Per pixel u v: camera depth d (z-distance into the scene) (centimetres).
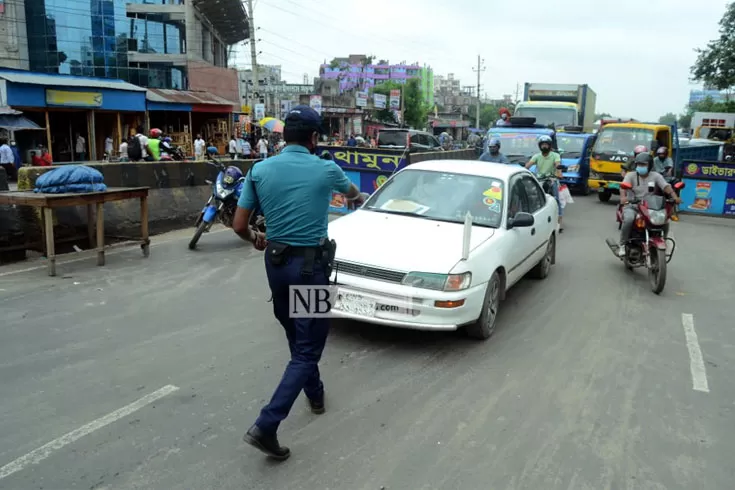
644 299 725
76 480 318
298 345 355
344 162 1261
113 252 866
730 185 1500
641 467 353
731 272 889
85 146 2752
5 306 597
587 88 2450
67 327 545
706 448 378
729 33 3362
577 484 333
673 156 1942
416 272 506
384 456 355
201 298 653
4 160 1961
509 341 559
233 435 371
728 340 588
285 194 344
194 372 459
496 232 596
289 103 5534
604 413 420
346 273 527
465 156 2127
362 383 455
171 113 3306
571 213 1533
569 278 817
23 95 2288
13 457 337
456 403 427
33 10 3269
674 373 498
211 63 4381
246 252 899
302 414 404
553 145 1485
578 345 555
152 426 377
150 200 1028
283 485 322
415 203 646
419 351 524
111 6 3466
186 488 316
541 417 410
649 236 781
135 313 593
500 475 339
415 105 8750
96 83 2630
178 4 3716
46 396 411
